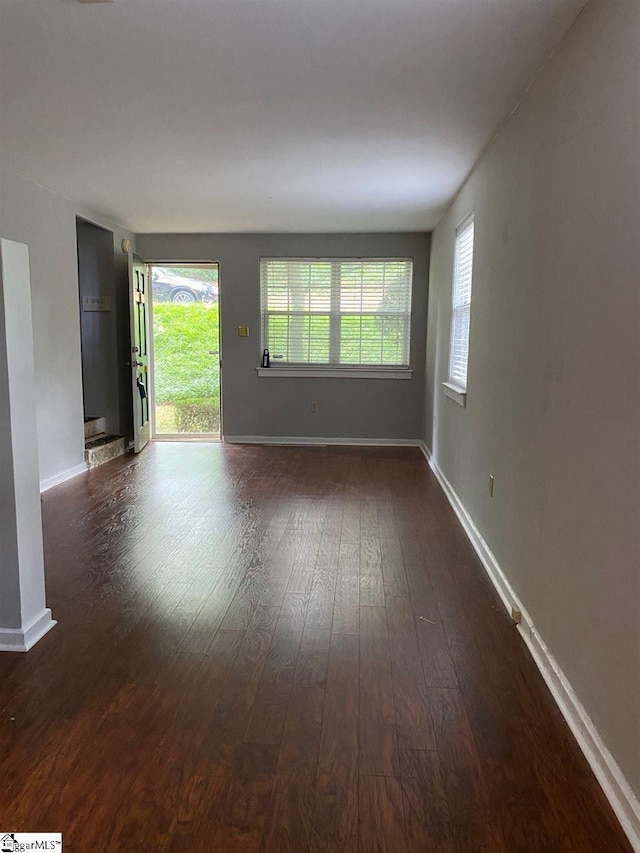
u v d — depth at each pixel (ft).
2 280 6.91
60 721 6.11
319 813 4.97
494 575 9.61
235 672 7.00
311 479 16.46
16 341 7.16
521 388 8.41
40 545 7.81
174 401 24.17
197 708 6.33
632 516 4.92
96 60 7.70
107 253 19.15
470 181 12.85
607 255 5.53
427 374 20.11
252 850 4.62
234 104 9.12
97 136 10.62
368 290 20.98
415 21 6.64
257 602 8.82
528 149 8.27
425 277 20.56
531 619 7.68
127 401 20.43
